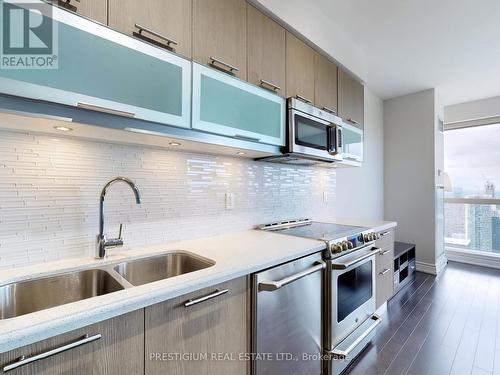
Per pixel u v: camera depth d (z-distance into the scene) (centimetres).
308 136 199
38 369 69
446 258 438
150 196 154
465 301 290
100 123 104
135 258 134
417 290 323
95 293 120
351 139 262
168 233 162
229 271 113
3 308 98
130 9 110
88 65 98
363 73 284
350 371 180
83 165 130
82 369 76
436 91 390
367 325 209
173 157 165
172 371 97
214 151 178
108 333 81
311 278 161
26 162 114
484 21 231
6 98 85
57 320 71
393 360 192
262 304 128
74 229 127
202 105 133
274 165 237
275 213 235
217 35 142
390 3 209
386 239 262
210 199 185
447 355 197
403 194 415
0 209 108
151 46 114
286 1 183
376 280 241
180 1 126
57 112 94
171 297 94
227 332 115
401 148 417
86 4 98
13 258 111
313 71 213
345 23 234
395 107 423
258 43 166
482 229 431
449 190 443
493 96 410
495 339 217
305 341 156
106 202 138
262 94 166
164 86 119
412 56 293
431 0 205
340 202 329
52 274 110
